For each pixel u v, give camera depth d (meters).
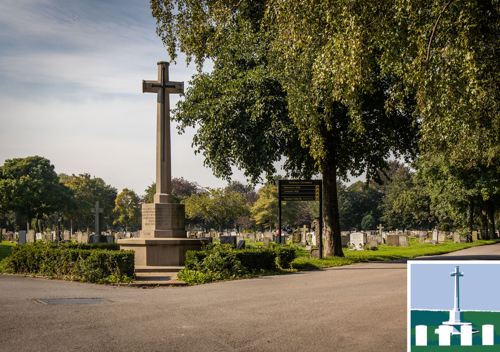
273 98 17.66
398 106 12.09
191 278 12.67
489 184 38.72
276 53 14.80
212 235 52.91
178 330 6.22
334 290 10.52
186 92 21.05
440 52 10.33
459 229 53.41
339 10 9.88
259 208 77.75
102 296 9.46
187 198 60.47
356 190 112.38
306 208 99.19
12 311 7.16
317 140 14.06
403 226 97.06
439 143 12.34
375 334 6.15
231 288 11.21
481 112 13.01
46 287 10.85
